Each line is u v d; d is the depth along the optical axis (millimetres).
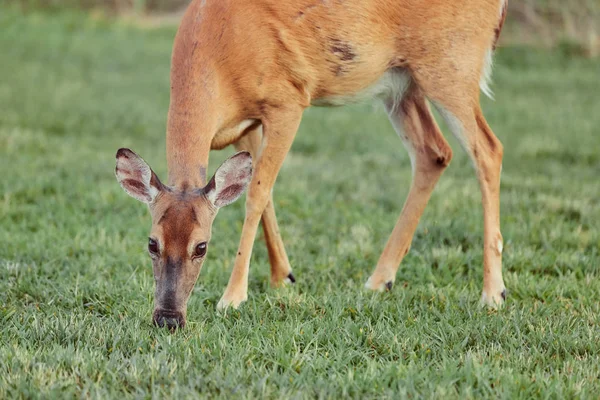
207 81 9523
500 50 32562
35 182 14805
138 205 14023
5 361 7531
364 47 10180
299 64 9984
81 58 31969
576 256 11289
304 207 14031
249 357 7816
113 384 7098
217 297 10023
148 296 9648
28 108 23359
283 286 10211
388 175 16938
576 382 7293
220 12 9711
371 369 7402
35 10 39656
